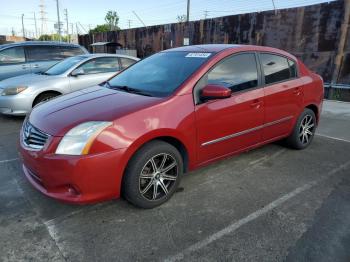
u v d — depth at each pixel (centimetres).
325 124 630
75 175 248
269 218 282
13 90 588
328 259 231
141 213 288
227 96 302
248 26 1098
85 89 374
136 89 336
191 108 302
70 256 231
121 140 259
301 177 370
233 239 252
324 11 875
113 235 256
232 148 356
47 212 288
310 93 446
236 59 354
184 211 292
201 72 320
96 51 2347
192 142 308
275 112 394
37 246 242
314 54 919
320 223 275
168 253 235
